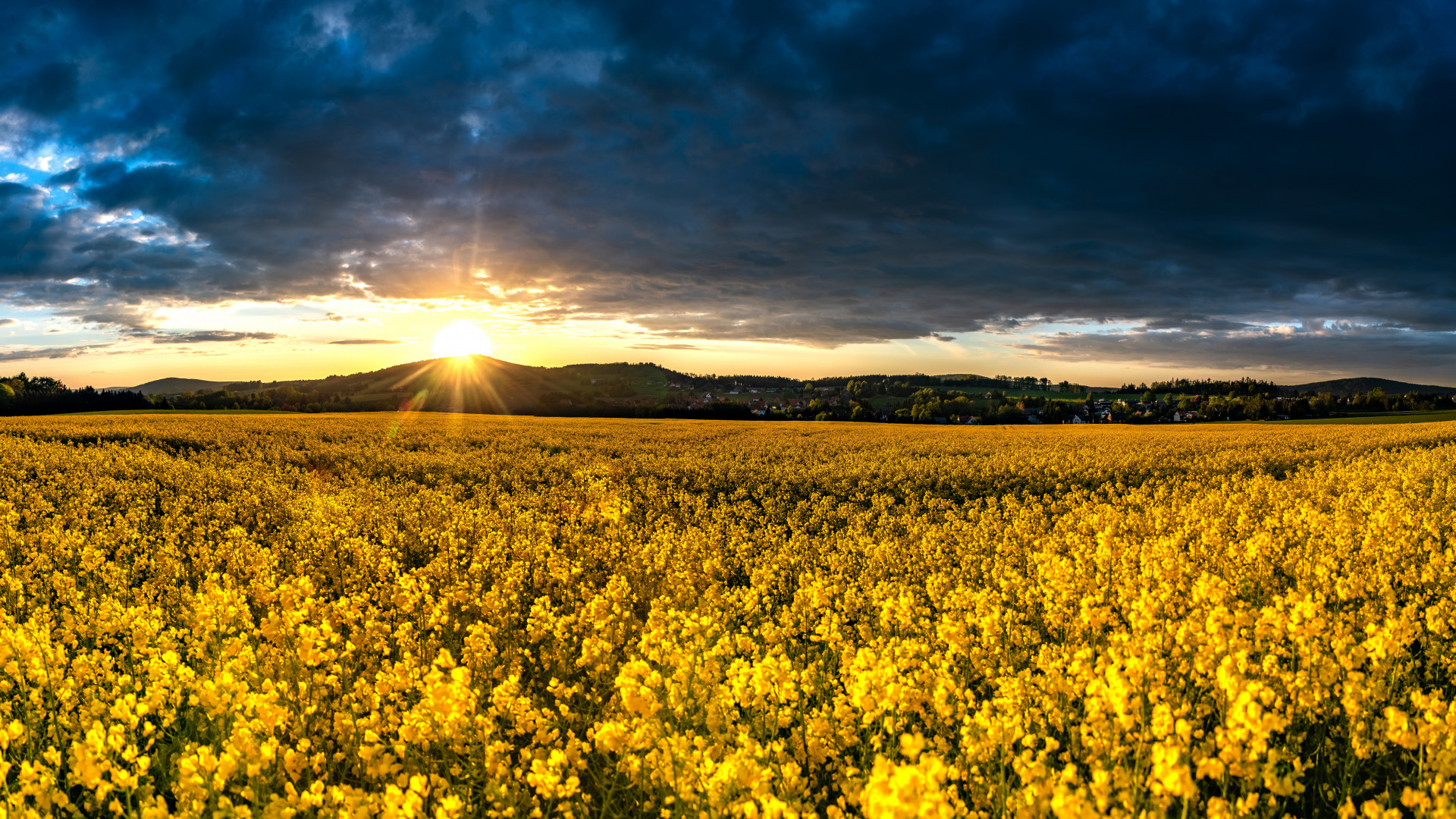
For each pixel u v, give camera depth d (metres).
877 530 13.43
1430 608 5.50
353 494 17.20
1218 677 3.58
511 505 16.00
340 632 7.02
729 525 14.16
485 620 7.52
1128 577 7.10
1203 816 3.57
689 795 3.42
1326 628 4.90
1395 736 3.37
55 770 3.74
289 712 4.29
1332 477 18.72
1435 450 27.83
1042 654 5.17
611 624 6.30
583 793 4.11
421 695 5.04
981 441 41.78
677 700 4.31
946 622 5.60
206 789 3.27
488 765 3.71
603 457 28.98
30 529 12.25
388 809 2.95
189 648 5.90
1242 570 8.00
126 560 10.74
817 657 6.08
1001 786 3.43
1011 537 11.73
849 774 3.76
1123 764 3.47
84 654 5.46
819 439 42.75
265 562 9.28
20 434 35.53
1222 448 35.84
